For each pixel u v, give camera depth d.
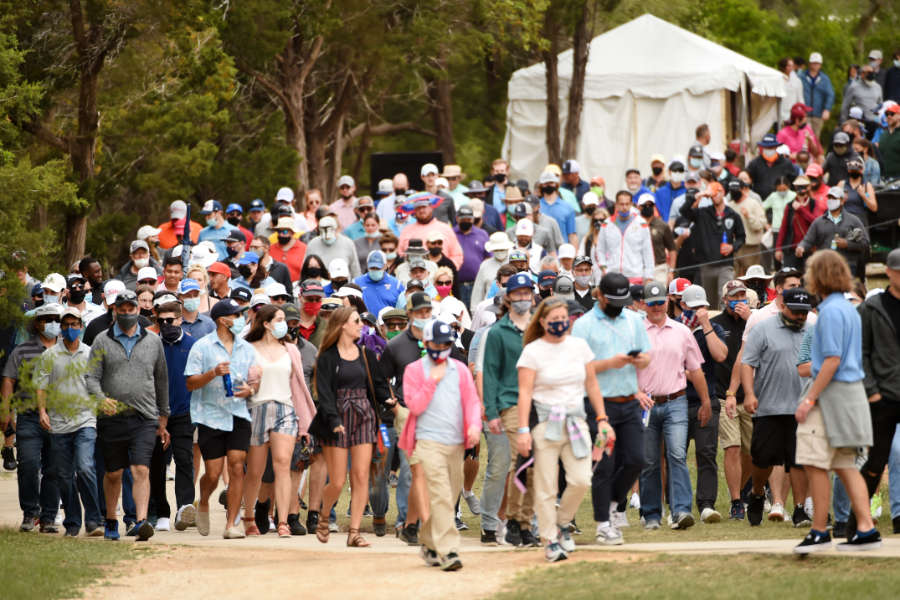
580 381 39.81
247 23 107.31
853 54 164.75
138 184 109.06
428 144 175.50
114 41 89.19
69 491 49.53
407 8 122.56
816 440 36.38
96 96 97.12
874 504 48.19
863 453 39.44
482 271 69.19
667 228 79.56
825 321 35.94
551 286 55.00
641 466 42.88
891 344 38.31
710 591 33.19
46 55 87.75
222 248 77.19
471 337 55.22
